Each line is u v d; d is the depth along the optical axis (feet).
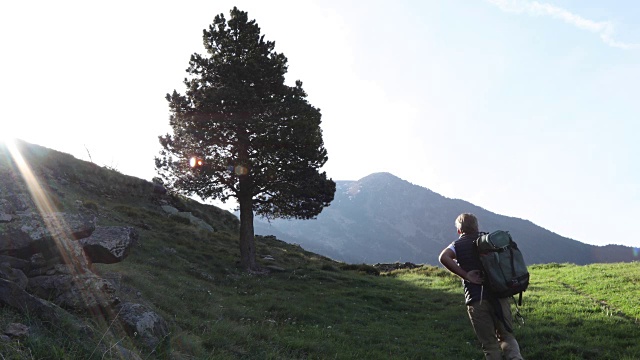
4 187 29.04
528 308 60.03
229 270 84.02
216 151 99.81
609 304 60.95
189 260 80.48
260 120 93.66
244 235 94.22
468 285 17.97
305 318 53.11
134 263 57.06
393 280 103.50
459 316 61.41
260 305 56.29
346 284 89.04
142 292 37.24
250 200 98.17
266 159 96.17
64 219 27.84
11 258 23.53
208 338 29.81
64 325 17.89
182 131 96.07
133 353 19.33
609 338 43.93
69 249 26.27
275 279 84.53
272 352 30.94
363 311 63.46
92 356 16.55
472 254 17.89
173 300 39.99
